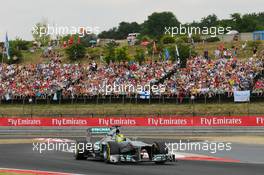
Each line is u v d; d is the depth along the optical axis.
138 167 27.75
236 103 73.56
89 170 26.44
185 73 83.56
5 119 64.19
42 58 118.31
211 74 81.50
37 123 63.91
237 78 78.62
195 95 75.81
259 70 80.38
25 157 35.78
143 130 61.50
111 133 31.92
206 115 70.56
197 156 36.66
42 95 85.25
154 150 29.56
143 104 77.44
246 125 59.06
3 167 28.98
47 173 25.39
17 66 97.00
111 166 28.45
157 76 85.44
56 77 90.88
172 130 60.88
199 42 126.75
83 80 88.25
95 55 116.75
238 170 26.33
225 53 96.56
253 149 42.38
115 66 91.81
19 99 84.50
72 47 116.12
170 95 77.25
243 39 129.25
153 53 104.94
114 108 76.56
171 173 24.64
